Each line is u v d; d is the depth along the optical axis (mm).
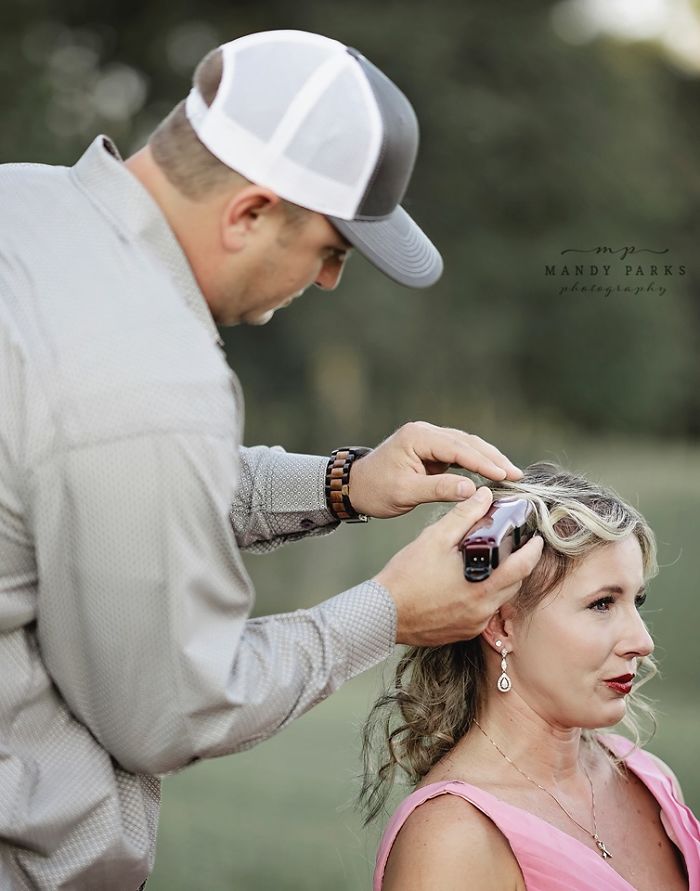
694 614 11000
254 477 3609
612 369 35219
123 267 2789
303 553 18844
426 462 3416
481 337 33719
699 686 10781
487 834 3072
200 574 2691
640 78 38750
